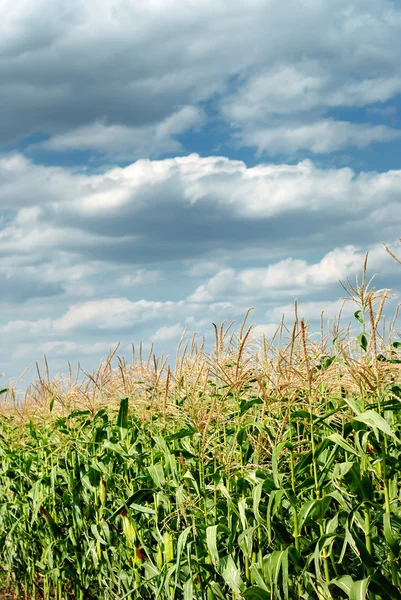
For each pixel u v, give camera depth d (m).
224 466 6.35
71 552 9.20
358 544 4.74
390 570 4.91
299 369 5.78
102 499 8.24
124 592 7.93
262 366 6.41
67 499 9.11
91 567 8.88
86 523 8.77
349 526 4.75
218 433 6.69
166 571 6.54
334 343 7.48
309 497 5.88
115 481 8.41
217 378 6.87
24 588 10.47
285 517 6.01
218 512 6.41
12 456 10.57
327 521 5.41
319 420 5.38
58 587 9.30
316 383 5.45
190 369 7.64
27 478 9.98
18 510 10.41
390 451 5.31
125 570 8.02
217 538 6.30
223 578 6.00
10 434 11.76
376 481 5.53
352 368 5.12
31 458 10.20
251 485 6.24
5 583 10.84
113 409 8.91
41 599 10.24
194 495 6.59
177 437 6.61
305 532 5.75
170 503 6.89
